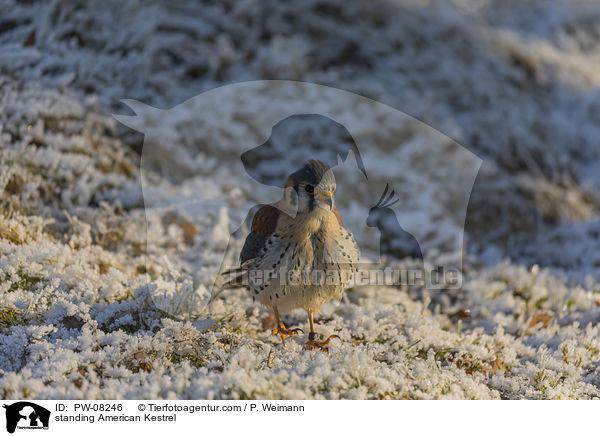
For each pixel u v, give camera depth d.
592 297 9.78
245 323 7.50
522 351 7.63
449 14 21.62
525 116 18.72
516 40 22.80
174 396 5.18
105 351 6.06
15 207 8.69
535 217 14.71
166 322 6.61
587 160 19.06
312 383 5.56
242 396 5.29
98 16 13.22
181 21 16.41
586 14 27.23
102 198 9.89
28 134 9.91
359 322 7.70
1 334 6.21
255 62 16.45
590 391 6.51
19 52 10.53
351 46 18.39
